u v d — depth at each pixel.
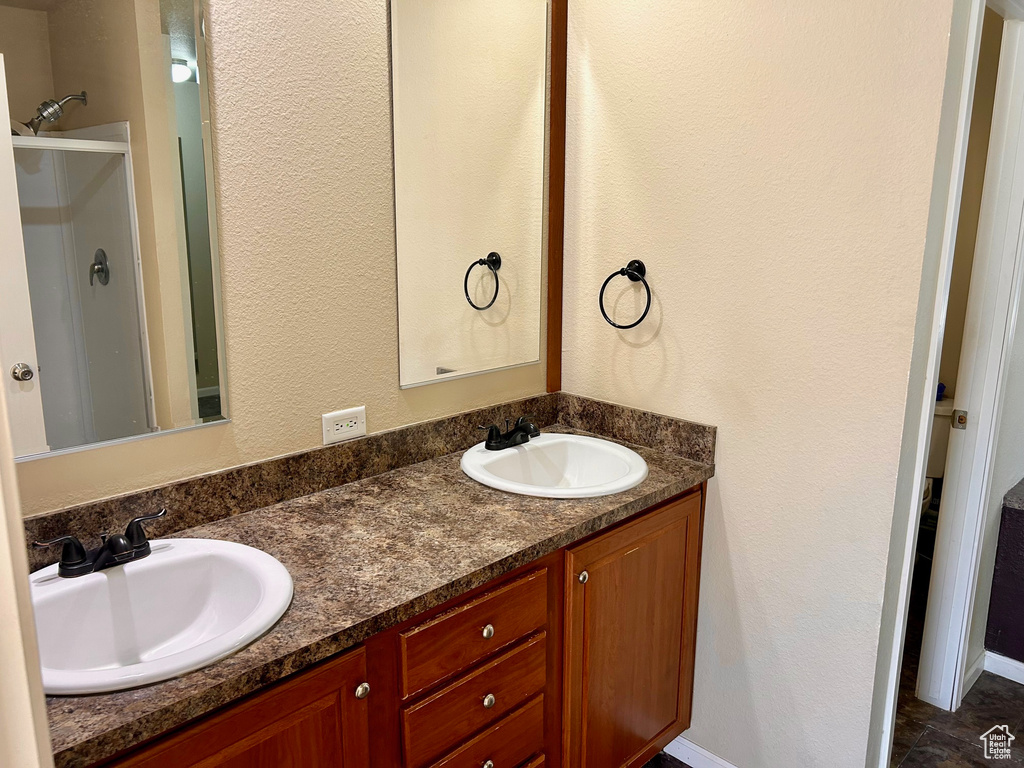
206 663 1.05
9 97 1.25
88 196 1.35
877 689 1.77
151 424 1.47
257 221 1.55
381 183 1.75
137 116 1.38
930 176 1.49
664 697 1.98
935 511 3.25
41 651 1.19
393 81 1.74
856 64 1.56
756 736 1.98
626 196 2.01
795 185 1.69
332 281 1.70
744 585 1.93
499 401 2.15
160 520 1.48
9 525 0.34
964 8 1.46
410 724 1.34
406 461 1.91
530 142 2.06
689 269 1.91
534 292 2.17
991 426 2.12
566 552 1.59
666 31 1.85
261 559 1.34
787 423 1.79
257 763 1.11
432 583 1.30
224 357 1.55
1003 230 2.04
